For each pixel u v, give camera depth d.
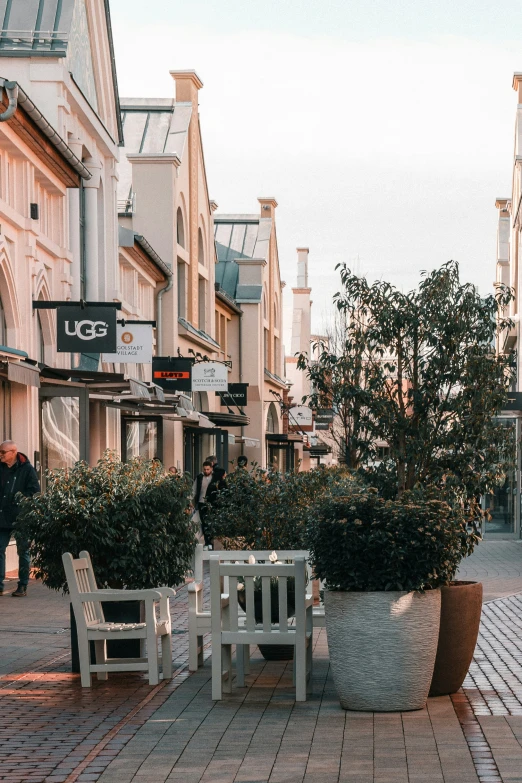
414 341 10.92
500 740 7.20
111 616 10.01
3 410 19.30
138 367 32.22
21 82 23.00
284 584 8.81
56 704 8.58
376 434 11.05
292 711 8.25
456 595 8.71
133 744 7.24
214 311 44.72
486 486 10.61
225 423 40.16
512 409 29.30
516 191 40.03
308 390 73.25
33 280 20.48
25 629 12.45
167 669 9.76
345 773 6.45
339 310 11.38
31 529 9.86
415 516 8.22
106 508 9.81
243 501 14.00
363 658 8.12
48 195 22.72
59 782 6.36
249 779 6.36
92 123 25.66
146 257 31.72
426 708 8.27
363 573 8.20
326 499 8.51
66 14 23.61
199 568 11.51
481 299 11.02
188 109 38.94
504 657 10.76
